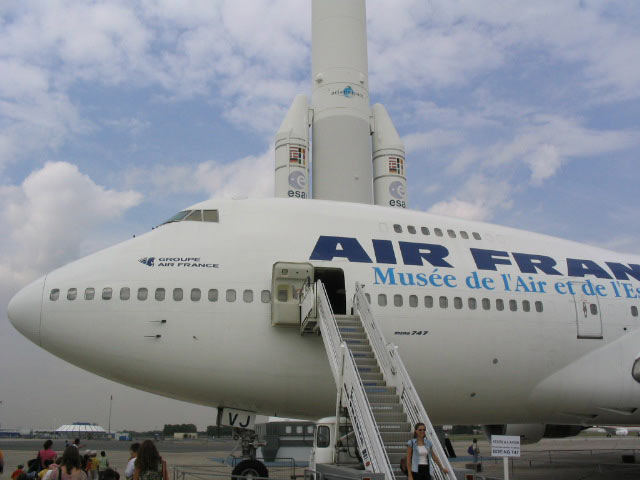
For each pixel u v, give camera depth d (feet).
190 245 54.24
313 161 102.12
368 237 57.47
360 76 102.94
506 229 65.92
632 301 63.41
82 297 51.47
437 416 59.82
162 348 50.88
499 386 57.72
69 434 363.76
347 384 41.86
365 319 48.88
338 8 105.70
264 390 52.60
